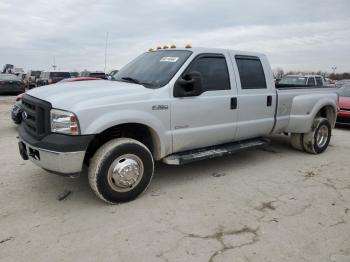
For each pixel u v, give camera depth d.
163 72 4.59
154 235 3.32
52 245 3.12
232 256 2.98
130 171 3.98
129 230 3.41
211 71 4.90
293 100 6.22
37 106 3.77
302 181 4.98
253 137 5.74
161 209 3.91
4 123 9.98
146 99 4.13
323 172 5.45
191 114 4.58
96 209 3.88
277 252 3.05
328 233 3.41
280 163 5.94
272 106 5.80
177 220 3.64
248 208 3.98
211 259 2.93
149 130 4.32
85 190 4.45
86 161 4.30
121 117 3.87
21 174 5.04
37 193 4.33
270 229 3.47
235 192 4.48
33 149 3.84
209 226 3.52
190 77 4.38
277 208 3.99
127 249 3.07
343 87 11.62
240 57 5.36
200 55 4.79
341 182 4.97
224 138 5.15
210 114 4.81
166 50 5.14
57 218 3.65
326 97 6.74
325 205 4.11
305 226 3.55
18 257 2.93
